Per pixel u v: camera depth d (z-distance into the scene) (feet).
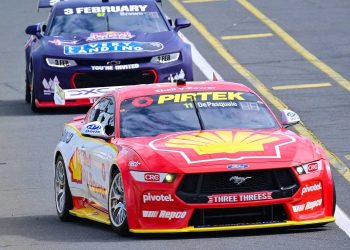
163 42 187.93
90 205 116.78
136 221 102.22
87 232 110.73
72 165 120.78
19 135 173.47
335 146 156.35
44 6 207.72
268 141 105.60
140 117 112.88
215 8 293.64
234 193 100.22
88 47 187.11
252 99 116.47
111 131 113.80
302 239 99.91
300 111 183.21
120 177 105.09
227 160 101.04
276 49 240.53
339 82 206.28
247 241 99.45
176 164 101.09
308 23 267.80
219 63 228.43
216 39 254.68
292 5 293.02
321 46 241.55
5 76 228.84
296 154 103.09
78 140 120.78
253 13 284.61
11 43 261.03
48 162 155.22
